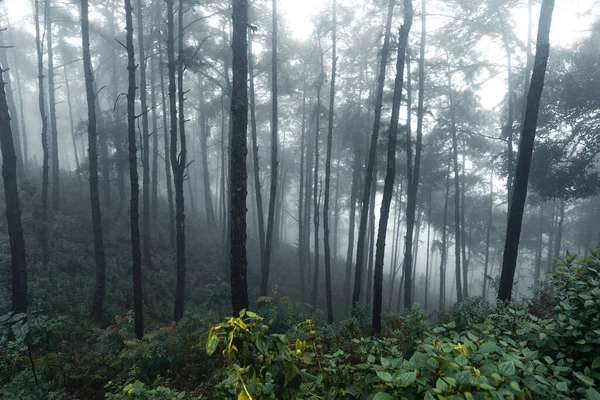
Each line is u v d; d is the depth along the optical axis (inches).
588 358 115.6
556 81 592.4
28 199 583.2
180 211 402.6
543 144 636.1
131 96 333.7
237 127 251.4
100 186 800.9
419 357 89.6
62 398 227.3
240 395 81.0
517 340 143.0
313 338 116.2
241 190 251.1
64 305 397.7
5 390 210.2
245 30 255.8
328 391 105.1
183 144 408.8
